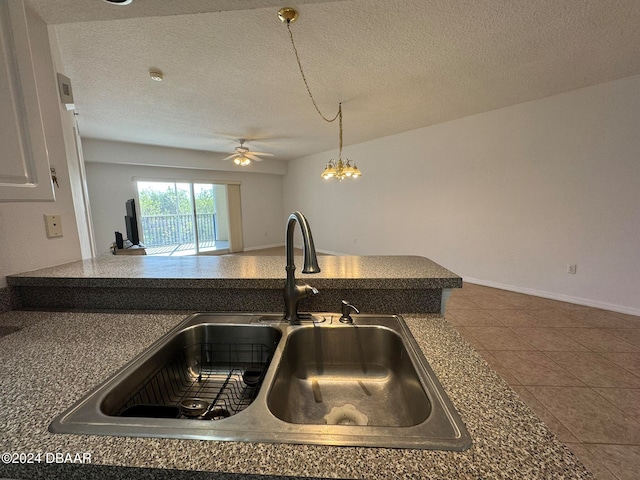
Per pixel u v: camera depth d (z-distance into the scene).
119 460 0.41
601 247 2.88
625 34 1.94
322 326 0.90
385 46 2.05
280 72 2.43
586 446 1.33
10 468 0.41
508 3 1.63
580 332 2.45
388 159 4.84
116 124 3.88
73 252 1.37
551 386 1.76
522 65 2.38
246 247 7.18
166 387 0.79
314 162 6.48
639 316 2.71
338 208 6.01
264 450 0.42
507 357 2.08
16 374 0.63
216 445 0.43
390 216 4.94
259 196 7.33
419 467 0.38
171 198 6.26
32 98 0.84
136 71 2.37
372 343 0.90
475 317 2.78
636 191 2.65
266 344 0.91
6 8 0.77
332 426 0.46
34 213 1.18
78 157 2.28
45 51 1.21
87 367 0.66
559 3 1.64
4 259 1.06
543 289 3.31
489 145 3.59
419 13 1.70
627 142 2.65
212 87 2.72
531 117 3.21
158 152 5.36
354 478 0.37
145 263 1.36
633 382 1.79
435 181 4.21
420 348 0.73
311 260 0.75
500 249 3.62
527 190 3.33
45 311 1.05
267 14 1.69
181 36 1.89
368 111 3.47
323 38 1.94
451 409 0.49
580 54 2.20
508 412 0.48
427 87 2.79
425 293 1.03
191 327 0.91
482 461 0.39
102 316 1.00
